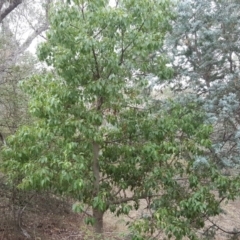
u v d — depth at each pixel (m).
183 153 5.73
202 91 7.53
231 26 7.19
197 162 5.57
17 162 5.09
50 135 4.78
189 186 5.57
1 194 8.02
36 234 8.21
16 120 8.88
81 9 4.88
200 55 7.46
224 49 7.22
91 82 4.91
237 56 7.62
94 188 5.37
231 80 7.05
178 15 6.92
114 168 5.48
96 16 4.68
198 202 5.11
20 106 8.98
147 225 5.02
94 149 5.39
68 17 4.78
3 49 9.98
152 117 5.46
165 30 5.65
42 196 8.80
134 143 5.46
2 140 8.30
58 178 4.90
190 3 7.02
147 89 7.20
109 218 9.46
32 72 9.35
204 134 5.43
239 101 7.13
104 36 4.88
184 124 5.43
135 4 4.84
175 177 6.00
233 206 11.15
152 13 4.95
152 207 5.64
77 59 4.92
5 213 7.96
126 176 5.63
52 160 4.83
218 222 9.52
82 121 4.85
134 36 4.93
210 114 6.39
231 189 5.70
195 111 5.93
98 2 4.78
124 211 5.30
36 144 4.97
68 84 5.00
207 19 7.17
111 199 5.58
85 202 5.38
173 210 5.31
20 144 5.04
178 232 5.02
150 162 5.31
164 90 7.85
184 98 7.01
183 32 7.21
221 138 7.34
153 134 5.30
